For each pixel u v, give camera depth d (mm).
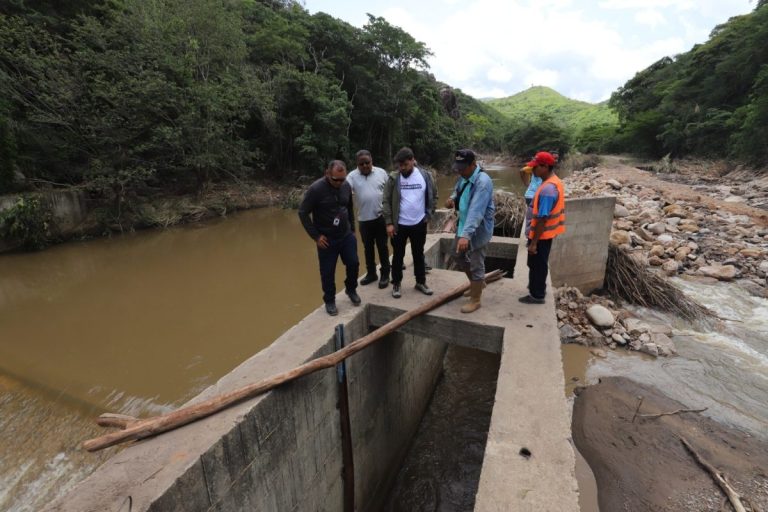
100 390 6672
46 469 5059
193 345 8086
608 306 9148
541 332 4164
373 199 4871
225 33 20453
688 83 37125
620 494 4773
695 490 4777
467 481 5594
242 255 14203
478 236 4301
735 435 5699
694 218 14688
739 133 26984
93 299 10430
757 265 11398
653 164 33688
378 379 5090
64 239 15336
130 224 17047
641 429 5793
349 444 4391
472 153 4094
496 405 3229
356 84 32438
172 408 6215
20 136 14906
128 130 16391
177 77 17703
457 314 4516
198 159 18625
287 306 9875
